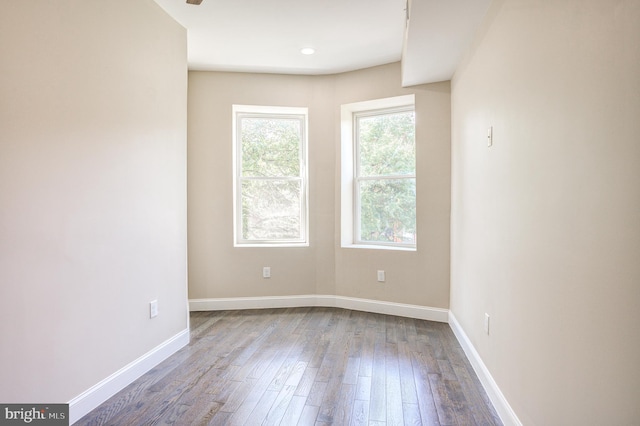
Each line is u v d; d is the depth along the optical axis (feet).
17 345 5.72
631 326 3.32
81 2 6.83
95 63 7.15
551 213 4.88
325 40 11.21
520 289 5.98
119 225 7.80
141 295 8.50
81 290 6.84
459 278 10.82
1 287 5.49
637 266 3.23
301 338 10.87
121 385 7.84
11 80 5.61
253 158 14.43
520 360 5.98
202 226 13.70
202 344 10.41
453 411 7.06
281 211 14.56
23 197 5.79
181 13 9.55
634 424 3.29
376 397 7.55
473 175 9.11
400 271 12.98
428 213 12.50
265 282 14.05
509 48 6.48
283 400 7.45
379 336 11.00
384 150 13.87
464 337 9.93
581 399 4.17
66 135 6.51
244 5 9.22
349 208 14.26
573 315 4.34
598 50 3.80
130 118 8.11
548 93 4.96
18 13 5.72
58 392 6.39
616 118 3.51
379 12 9.63
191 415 6.92
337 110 13.93
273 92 13.89
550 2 4.89
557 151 4.70
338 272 14.07
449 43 9.38
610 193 3.61
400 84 12.77
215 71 13.65
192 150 13.60
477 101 8.70
